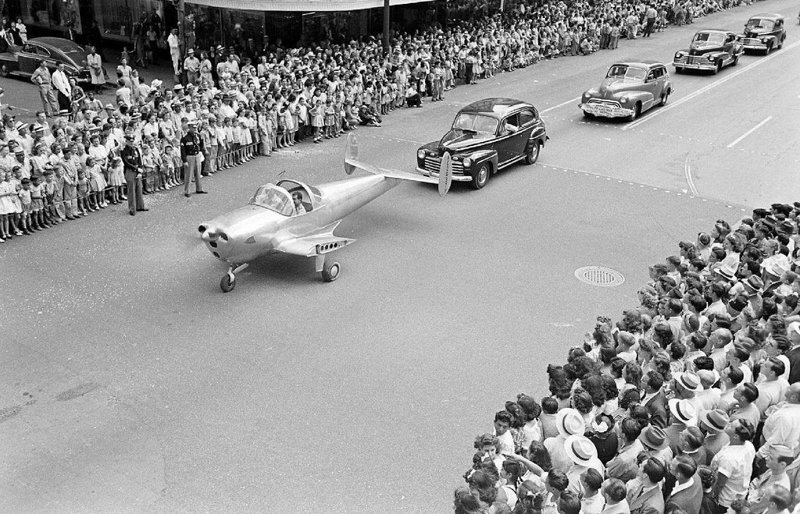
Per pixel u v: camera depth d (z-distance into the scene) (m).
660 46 43.56
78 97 24.38
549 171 21.70
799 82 34.44
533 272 15.04
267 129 21.73
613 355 8.83
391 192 19.59
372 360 11.63
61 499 8.52
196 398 10.52
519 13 40.28
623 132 25.91
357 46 30.09
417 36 33.03
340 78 25.42
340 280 14.48
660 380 7.99
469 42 33.69
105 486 8.75
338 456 9.37
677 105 29.92
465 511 6.01
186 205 18.00
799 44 45.69
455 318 13.08
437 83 29.67
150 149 18.30
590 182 20.78
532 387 11.03
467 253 15.88
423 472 9.13
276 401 10.49
